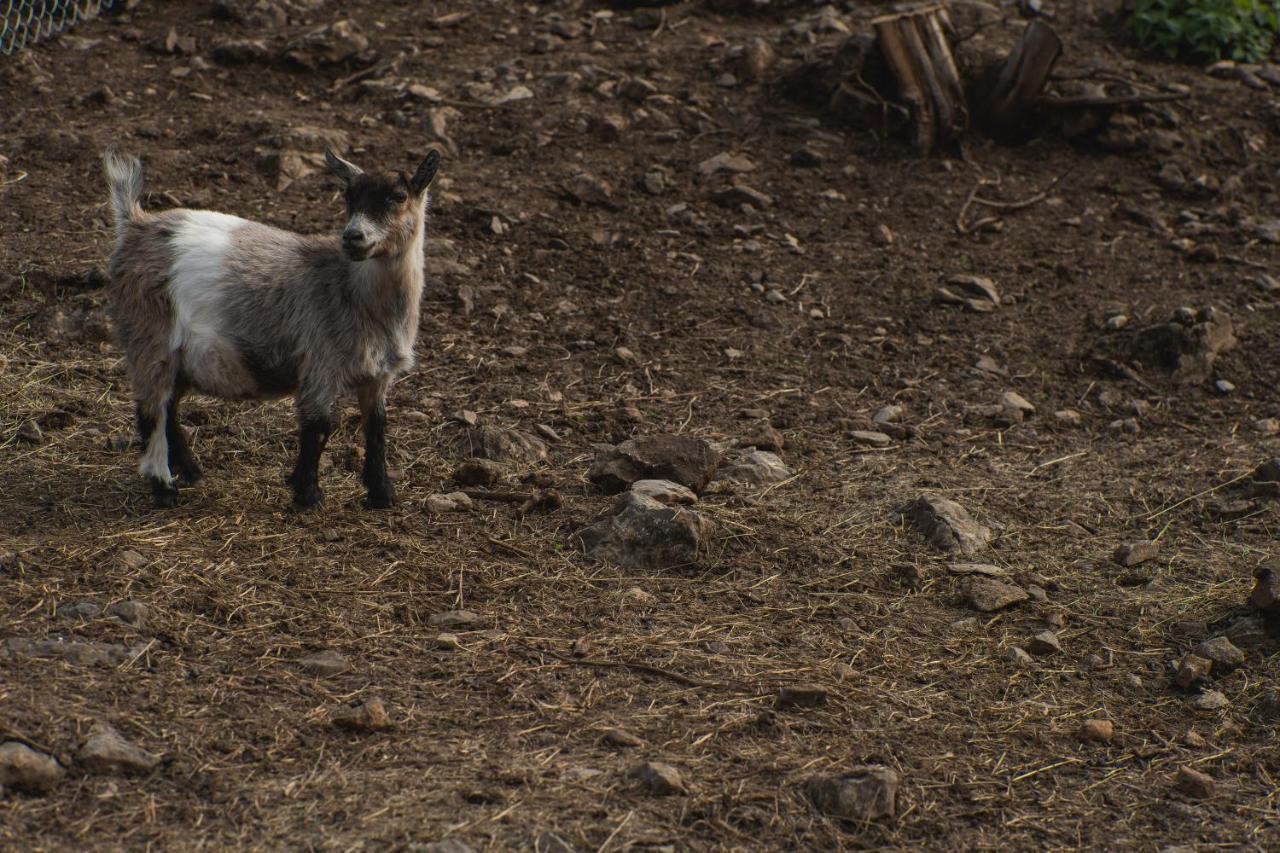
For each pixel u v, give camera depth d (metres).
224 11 19.05
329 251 9.71
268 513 9.84
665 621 8.84
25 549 8.76
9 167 15.00
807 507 10.69
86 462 10.44
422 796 6.63
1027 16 20.89
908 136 17.75
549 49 19.19
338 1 20.09
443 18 19.81
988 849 6.71
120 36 18.41
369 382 9.93
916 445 12.08
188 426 11.21
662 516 9.72
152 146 15.76
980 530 10.32
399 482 10.65
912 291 15.04
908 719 7.87
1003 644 8.86
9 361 11.82
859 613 9.16
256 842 6.17
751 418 12.36
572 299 14.28
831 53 18.66
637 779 6.91
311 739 7.06
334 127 16.67
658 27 20.12
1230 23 20.03
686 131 17.67
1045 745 7.75
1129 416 12.97
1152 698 8.34
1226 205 17.34
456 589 9.00
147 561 8.79
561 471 11.09
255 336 9.48
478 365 12.80
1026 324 14.58
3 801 6.24
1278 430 12.63
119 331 9.77
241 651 7.89
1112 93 18.67
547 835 6.36
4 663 7.30
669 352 13.53
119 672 7.43
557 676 8.00
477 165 16.47
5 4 17.97
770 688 8.07
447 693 7.71
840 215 16.39
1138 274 15.70
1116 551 10.20
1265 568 9.15
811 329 14.20
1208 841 6.89
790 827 6.67
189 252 9.48
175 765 6.68
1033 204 16.97
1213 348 13.88
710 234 15.73
